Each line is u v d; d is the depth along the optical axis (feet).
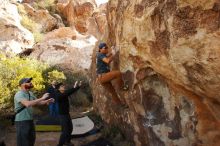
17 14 60.75
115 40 22.62
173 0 13.06
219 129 15.51
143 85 20.06
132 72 20.67
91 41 54.90
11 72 34.19
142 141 21.81
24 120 18.40
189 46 12.78
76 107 35.70
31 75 34.88
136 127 22.38
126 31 18.75
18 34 52.44
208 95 14.34
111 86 23.29
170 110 18.53
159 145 19.77
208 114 15.71
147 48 16.52
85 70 45.62
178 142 18.26
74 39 54.54
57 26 71.87
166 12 13.64
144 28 15.90
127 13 18.24
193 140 17.06
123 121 24.67
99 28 71.82
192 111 16.62
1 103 29.27
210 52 12.01
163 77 17.56
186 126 17.31
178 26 12.94
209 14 11.63
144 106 20.57
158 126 19.72
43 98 18.16
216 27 11.43
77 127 27.94
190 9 12.27
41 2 82.33
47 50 48.19
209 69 12.56
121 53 21.01
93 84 32.30
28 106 17.74
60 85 22.71
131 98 21.83
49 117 29.14
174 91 17.35
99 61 22.16
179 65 14.03
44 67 40.24
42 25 68.80
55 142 25.38
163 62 15.48
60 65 44.60
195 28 12.26
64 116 22.31
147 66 18.61
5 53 47.52
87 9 79.10
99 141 24.77
